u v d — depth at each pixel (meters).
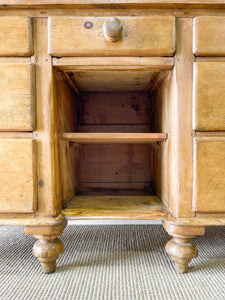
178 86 0.58
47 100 0.58
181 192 0.59
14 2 0.56
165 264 0.66
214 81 0.57
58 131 0.64
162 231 0.91
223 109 0.57
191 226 0.58
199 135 0.59
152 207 0.68
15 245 0.80
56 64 0.59
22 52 0.58
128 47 0.57
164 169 0.72
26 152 0.58
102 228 0.94
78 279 0.59
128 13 0.58
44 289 0.55
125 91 0.97
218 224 0.58
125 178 0.99
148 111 0.98
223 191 0.58
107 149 0.98
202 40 0.57
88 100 0.98
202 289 0.55
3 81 0.57
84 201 0.76
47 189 0.59
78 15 0.58
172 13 0.58
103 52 0.57
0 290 0.54
